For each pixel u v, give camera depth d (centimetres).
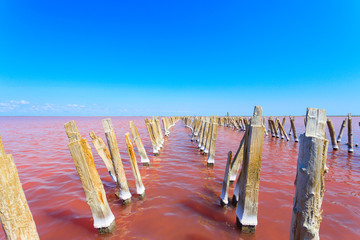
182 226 348
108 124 407
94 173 315
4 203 184
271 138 1667
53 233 326
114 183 563
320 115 201
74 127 293
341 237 319
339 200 457
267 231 334
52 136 1608
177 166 742
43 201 440
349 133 1044
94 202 312
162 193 493
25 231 196
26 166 715
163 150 1065
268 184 554
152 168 714
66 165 729
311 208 201
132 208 415
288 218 376
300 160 210
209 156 741
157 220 367
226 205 418
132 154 457
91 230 335
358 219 374
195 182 573
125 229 338
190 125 2656
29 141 1330
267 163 798
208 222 362
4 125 3000
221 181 585
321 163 196
